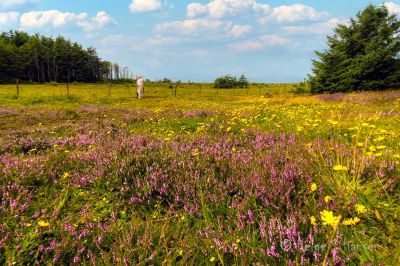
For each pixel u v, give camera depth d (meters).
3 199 3.90
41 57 124.94
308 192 3.44
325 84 33.34
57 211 3.70
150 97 37.09
